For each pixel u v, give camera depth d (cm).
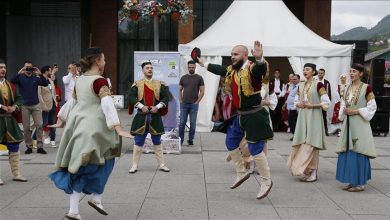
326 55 1309
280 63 1670
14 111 694
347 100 663
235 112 596
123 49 2172
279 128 1393
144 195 625
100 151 472
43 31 2003
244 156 742
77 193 475
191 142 1085
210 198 612
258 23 1377
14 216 530
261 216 535
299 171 700
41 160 880
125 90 2169
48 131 1084
